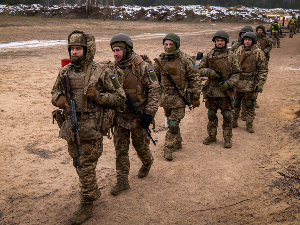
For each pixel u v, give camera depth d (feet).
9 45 67.31
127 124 11.98
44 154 16.44
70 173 14.30
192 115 24.11
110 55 55.93
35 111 24.27
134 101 12.02
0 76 37.06
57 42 74.84
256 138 18.57
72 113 9.50
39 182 13.39
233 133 19.61
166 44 14.61
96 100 9.77
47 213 11.18
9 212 11.22
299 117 21.59
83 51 9.81
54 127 20.83
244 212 11.00
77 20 147.13
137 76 11.89
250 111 19.48
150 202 11.83
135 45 73.05
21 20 131.95
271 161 14.99
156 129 20.72
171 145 15.57
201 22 165.68
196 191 12.57
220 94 16.51
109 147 17.54
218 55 16.34
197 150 17.04
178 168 14.75
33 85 33.32
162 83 15.11
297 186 12.32
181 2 335.26
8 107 24.93
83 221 10.60
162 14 165.17
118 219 10.80
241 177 13.64
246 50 19.26
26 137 18.80
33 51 59.72
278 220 10.37
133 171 14.47
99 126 10.02
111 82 10.12
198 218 10.79
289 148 16.25
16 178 13.73
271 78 37.06
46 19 144.05
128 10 165.37
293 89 30.99
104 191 12.64
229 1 346.54
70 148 10.27
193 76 14.99
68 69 10.04
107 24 135.03
